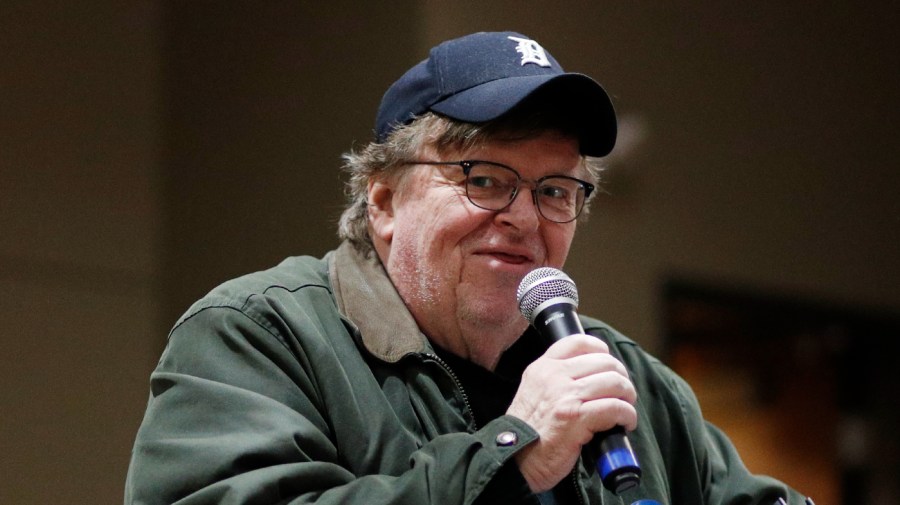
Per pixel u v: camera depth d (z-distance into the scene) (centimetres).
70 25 976
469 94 439
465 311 434
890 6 1267
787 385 1126
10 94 927
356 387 410
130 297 976
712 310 1065
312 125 943
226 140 993
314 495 354
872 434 1178
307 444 376
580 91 438
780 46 1164
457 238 431
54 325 926
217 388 383
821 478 1142
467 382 452
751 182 1113
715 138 1092
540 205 439
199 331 407
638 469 350
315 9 960
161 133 1026
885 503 1168
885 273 1209
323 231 920
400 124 457
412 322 435
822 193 1173
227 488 347
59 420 913
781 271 1122
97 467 927
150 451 374
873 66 1241
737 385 1083
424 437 411
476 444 354
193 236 995
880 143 1234
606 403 354
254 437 367
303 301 432
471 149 434
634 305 1003
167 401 386
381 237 463
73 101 966
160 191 1016
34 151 935
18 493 882
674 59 1069
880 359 1187
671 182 1049
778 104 1152
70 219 949
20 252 916
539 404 361
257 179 970
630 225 1015
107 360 951
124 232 982
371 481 353
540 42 957
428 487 346
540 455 354
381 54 903
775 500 489
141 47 1023
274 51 978
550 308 396
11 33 935
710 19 1108
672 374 516
